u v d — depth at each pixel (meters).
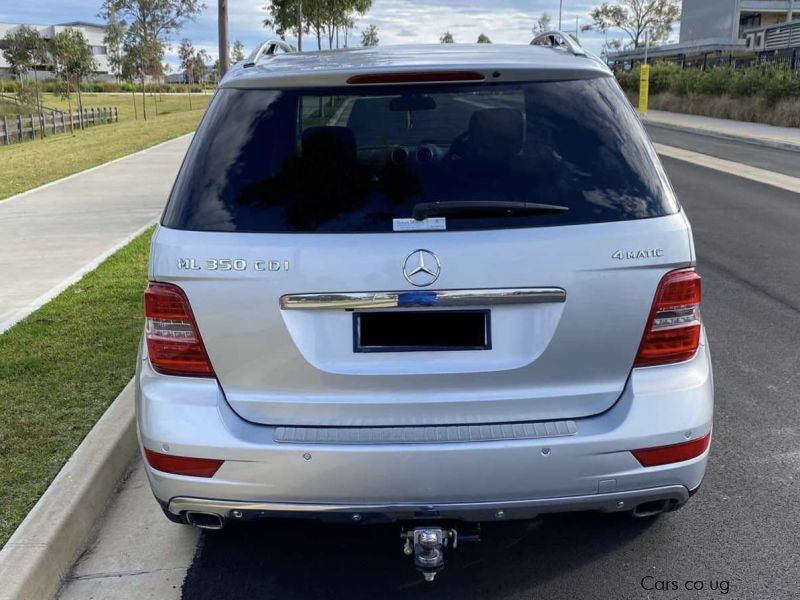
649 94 36.75
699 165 15.85
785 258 8.00
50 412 4.32
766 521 3.33
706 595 2.87
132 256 8.05
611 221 2.50
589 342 2.51
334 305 2.45
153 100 58.75
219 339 2.52
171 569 3.10
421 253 2.42
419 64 2.68
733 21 58.53
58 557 3.05
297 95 2.67
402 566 3.08
